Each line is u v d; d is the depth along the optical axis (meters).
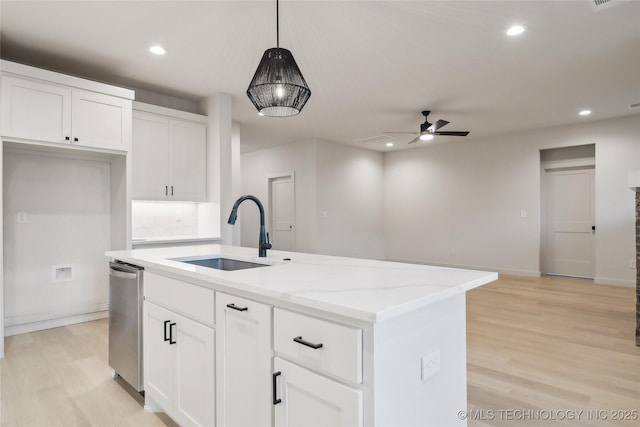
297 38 3.02
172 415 1.80
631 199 5.22
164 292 1.87
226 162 4.38
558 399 2.13
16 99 2.88
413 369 1.16
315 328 1.11
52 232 3.49
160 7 2.55
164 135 4.08
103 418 1.95
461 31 2.89
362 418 1.00
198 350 1.63
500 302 4.39
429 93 4.36
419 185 7.66
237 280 1.38
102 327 3.49
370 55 3.34
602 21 2.72
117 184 3.70
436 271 1.60
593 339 3.11
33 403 2.10
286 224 7.51
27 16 2.66
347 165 7.44
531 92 4.30
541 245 6.22
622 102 4.64
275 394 1.23
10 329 3.25
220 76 3.84
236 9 2.58
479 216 6.74
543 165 6.29
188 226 4.59
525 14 2.64
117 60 3.43
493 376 2.42
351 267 1.73
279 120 5.59
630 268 5.20
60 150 3.31
